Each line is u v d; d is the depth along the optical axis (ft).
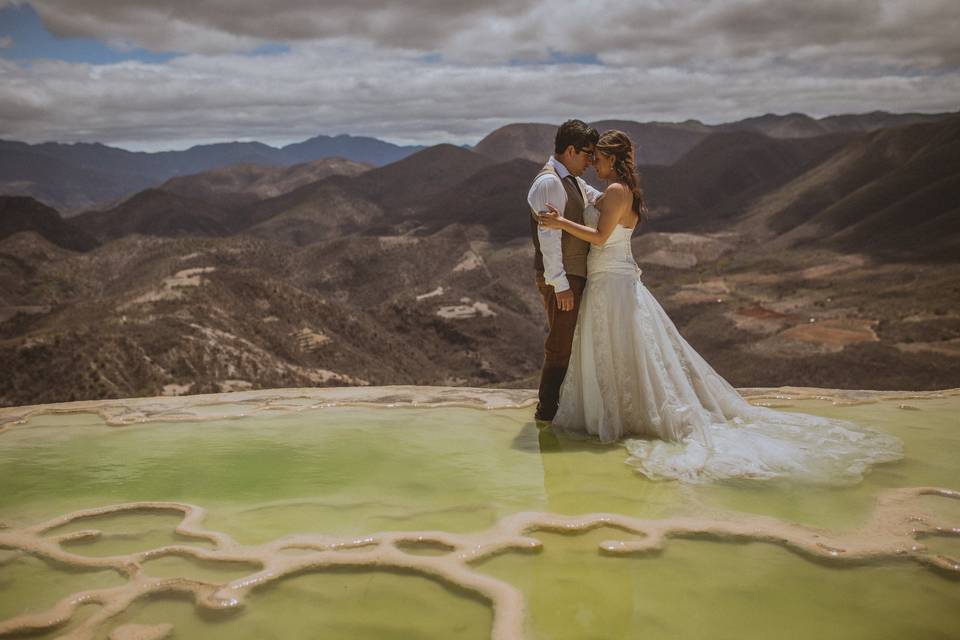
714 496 10.33
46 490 11.00
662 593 7.32
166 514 9.84
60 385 234.99
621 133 13.82
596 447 13.21
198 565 8.13
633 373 13.58
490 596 7.16
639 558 8.18
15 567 8.14
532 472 11.67
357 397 17.80
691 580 7.61
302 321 358.02
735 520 9.25
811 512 9.60
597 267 13.89
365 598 7.26
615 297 13.67
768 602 7.11
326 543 8.51
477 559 8.13
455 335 487.20
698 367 13.97
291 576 7.74
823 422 13.60
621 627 6.59
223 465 12.19
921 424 14.37
